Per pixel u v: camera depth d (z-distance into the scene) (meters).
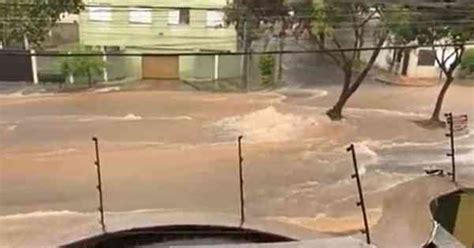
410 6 13.45
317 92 16.00
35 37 14.23
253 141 11.80
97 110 13.80
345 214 8.32
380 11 13.67
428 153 11.26
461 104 15.07
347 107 14.55
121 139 11.72
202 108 14.29
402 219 7.42
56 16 14.21
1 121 12.59
